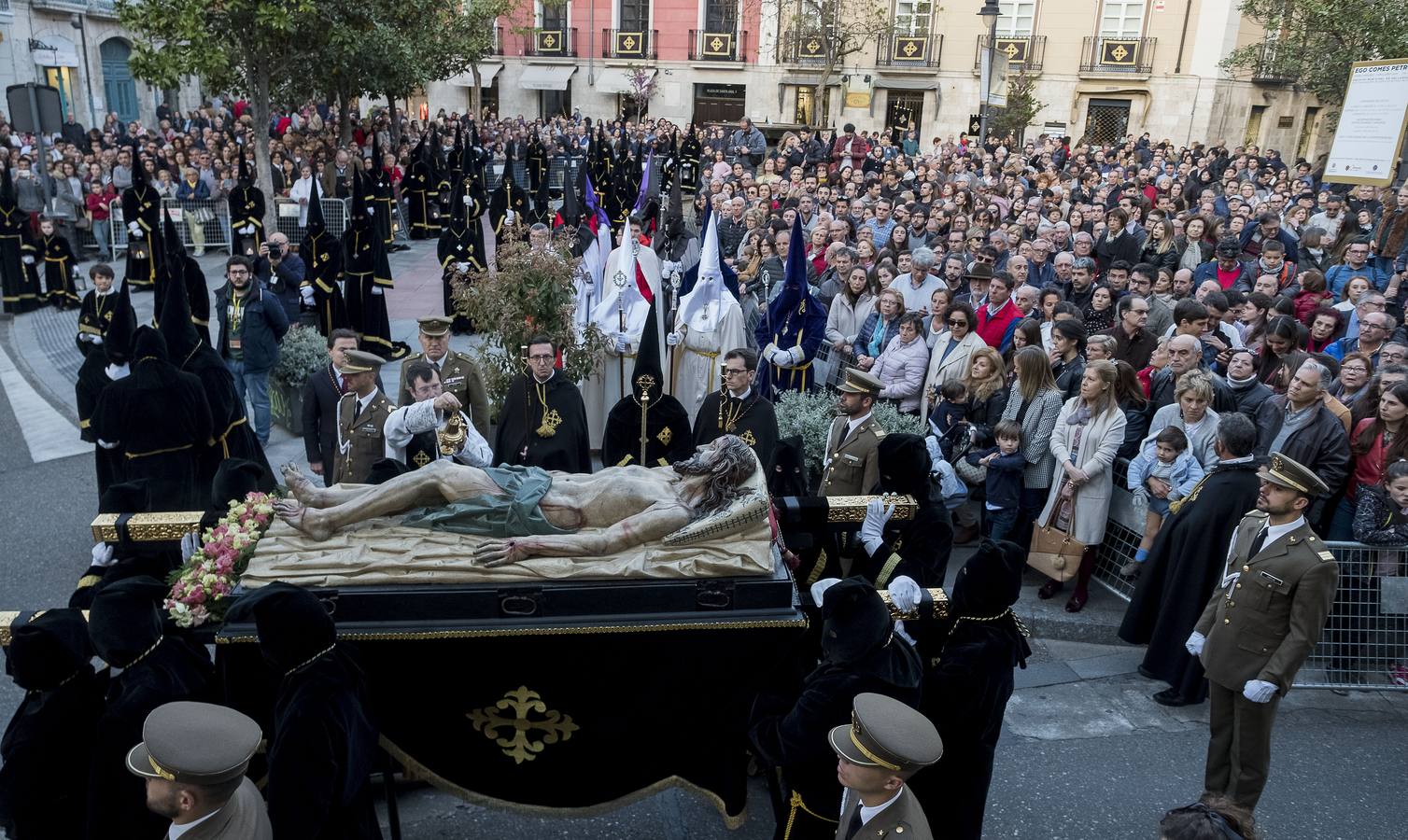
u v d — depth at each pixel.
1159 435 6.23
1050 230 11.57
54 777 3.44
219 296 9.30
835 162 24.73
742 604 3.76
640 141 28.52
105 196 17.56
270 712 3.70
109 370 6.81
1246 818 2.58
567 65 38.84
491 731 3.91
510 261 8.20
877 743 2.80
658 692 3.89
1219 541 5.61
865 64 35.25
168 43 15.30
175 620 3.61
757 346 9.01
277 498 4.06
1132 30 32.88
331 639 3.24
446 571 3.65
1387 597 5.80
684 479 4.02
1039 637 6.59
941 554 4.54
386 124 27.42
